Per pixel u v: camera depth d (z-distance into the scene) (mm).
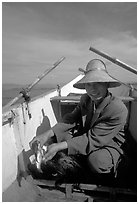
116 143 1656
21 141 1644
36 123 1985
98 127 1585
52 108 2512
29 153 1791
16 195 1413
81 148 1539
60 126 1800
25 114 1727
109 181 1601
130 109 2408
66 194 1492
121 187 1535
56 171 1734
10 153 1475
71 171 1727
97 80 1471
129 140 2123
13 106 1617
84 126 1816
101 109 1619
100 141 1540
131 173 1667
